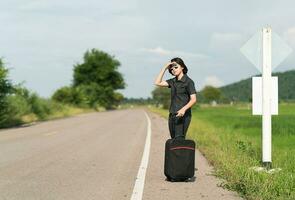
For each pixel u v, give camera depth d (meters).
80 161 13.77
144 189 9.45
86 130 27.77
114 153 15.91
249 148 15.34
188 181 10.36
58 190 9.37
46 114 48.47
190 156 10.27
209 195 8.85
